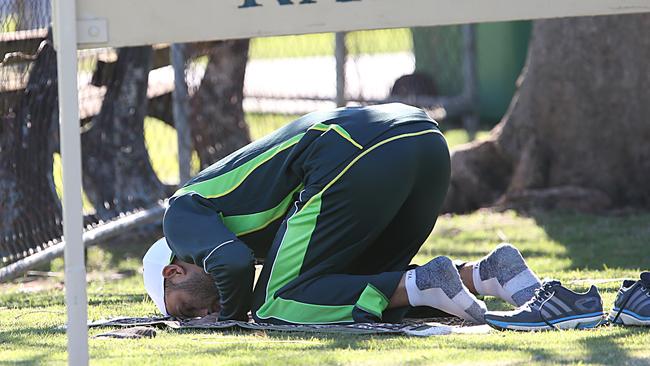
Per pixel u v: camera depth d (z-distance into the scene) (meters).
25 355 15.12
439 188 17.69
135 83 31.14
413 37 57.88
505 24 56.28
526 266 17.41
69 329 13.11
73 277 13.08
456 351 14.30
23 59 25.70
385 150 16.81
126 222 29.05
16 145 26.25
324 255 16.83
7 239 25.94
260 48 69.81
